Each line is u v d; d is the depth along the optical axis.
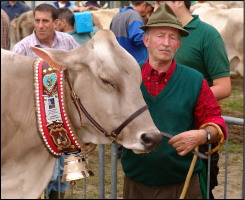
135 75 4.57
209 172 5.82
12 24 13.59
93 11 15.05
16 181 4.87
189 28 6.22
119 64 4.52
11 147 4.85
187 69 5.32
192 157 5.44
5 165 4.89
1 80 4.77
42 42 7.33
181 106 5.22
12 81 4.79
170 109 5.23
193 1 19.83
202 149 6.03
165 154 5.26
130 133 4.54
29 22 13.35
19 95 4.79
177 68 5.30
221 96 6.13
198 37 6.17
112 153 5.75
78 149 4.89
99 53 4.53
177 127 5.27
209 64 6.16
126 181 5.64
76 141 4.79
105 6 18.30
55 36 7.43
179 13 6.27
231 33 16.20
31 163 4.89
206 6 17.89
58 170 6.30
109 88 4.52
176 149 5.08
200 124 5.32
